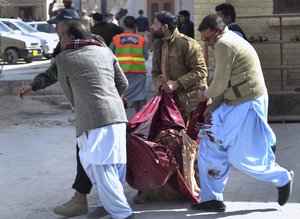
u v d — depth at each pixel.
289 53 11.98
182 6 32.38
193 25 12.34
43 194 7.31
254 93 5.85
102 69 5.89
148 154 6.29
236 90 5.83
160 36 6.80
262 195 6.78
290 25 11.88
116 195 5.89
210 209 6.19
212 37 5.98
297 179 7.33
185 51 6.74
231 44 5.79
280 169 6.00
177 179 6.45
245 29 12.05
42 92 14.74
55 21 6.19
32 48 25.67
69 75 5.85
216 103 6.02
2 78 17.12
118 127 5.87
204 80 6.80
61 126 11.82
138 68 10.61
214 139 5.95
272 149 6.30
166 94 6.75
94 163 5.81
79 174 6.30
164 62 6.83
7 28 26.53
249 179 7.46
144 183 6.32
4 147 9.95
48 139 10.52
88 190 6.34
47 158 9.10
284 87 12.03
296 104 11.65
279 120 11.00
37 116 13.20
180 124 6.62
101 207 6.22
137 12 33.03
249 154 5.90
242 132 5.86
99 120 5.77
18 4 47.12
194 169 6.58
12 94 15.20
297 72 12.04
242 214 6.11
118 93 6.20
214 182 6.10
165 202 6.64
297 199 6.56
